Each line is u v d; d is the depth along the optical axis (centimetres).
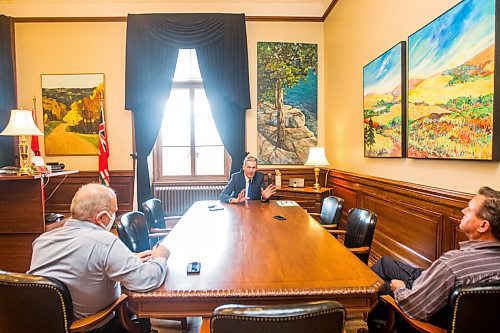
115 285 149
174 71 508
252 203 340
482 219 137
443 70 228
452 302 120
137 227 234
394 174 309
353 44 407
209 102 510
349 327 231
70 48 521
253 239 202
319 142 539
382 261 209
